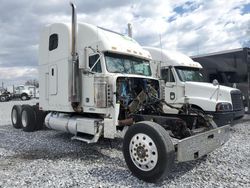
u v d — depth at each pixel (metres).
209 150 4.94
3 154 6.40
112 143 7.36
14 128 10.64
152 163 4.30
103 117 6.57
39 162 5.60
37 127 9.66
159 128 4.36
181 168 5.13
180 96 9.59
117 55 6.94
